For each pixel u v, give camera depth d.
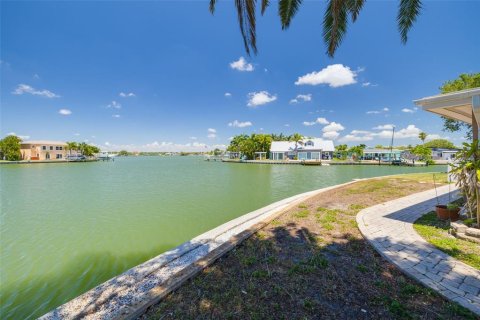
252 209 10.39
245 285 3.06
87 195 14.43
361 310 2.53
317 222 5.83
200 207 10.83
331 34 5.41
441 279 3.02
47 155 60.41
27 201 12.78
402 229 5.00
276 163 50.09
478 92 4.16
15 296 4.13
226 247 4.16
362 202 8.05
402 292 2.83
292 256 3.90
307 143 58.69
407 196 8.90
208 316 2.50
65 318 2.68
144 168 43.06
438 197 8.49
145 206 11.15
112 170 37.38
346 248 4.19
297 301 2.71
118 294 3.13
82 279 4.69
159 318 2.48
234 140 76.25
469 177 4.62
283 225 5.64
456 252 3.80
